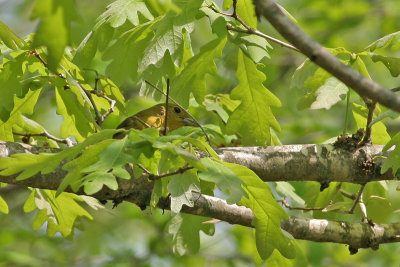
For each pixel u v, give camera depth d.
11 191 18.33
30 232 17.58
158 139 6.70
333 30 20.39
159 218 18.50
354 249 10.41
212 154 7.09
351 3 20.45
